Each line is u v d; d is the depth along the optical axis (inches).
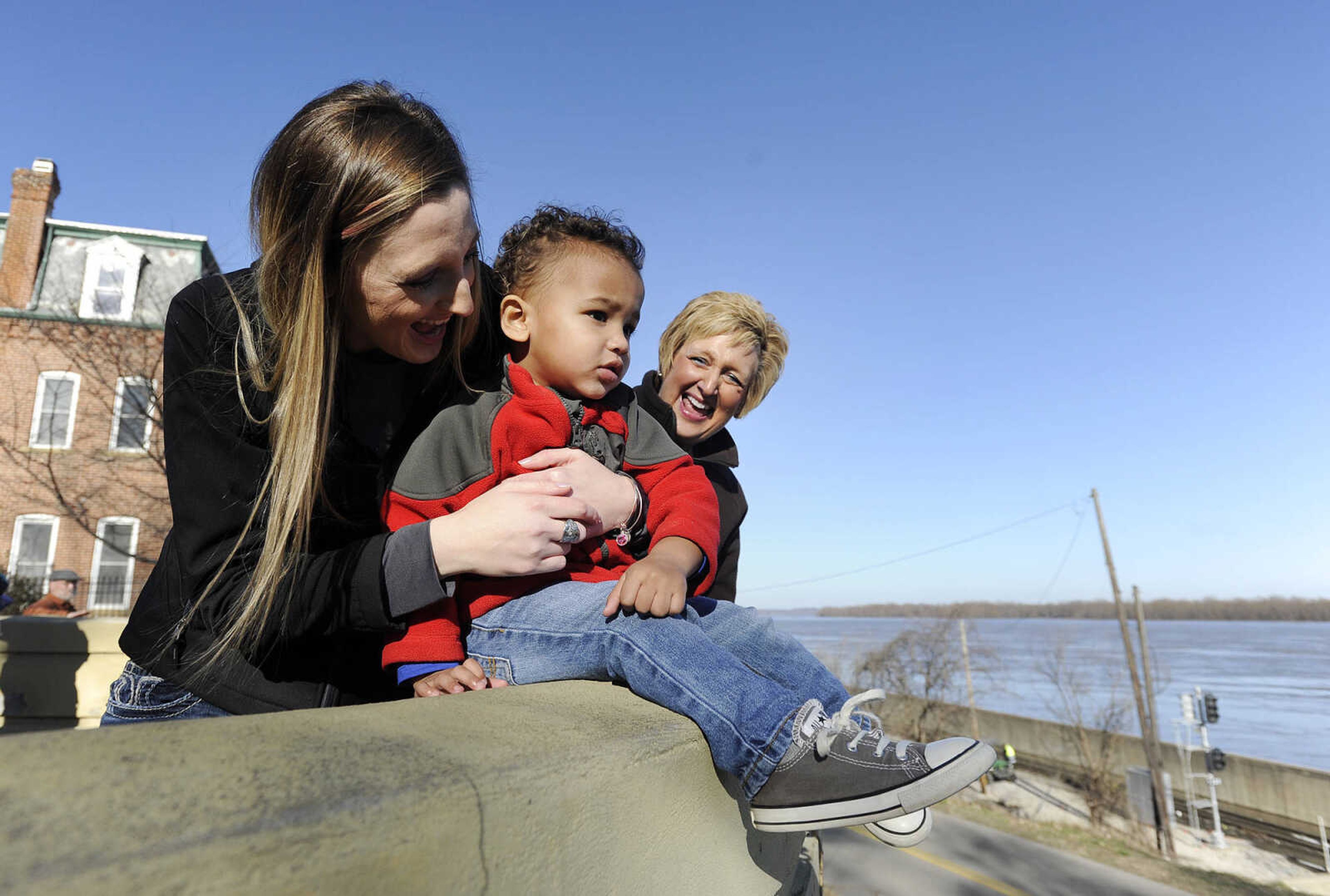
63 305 605.9
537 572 43.9
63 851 12.3
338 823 15.7
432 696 33.9
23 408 598.2
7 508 595.5
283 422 39.4
